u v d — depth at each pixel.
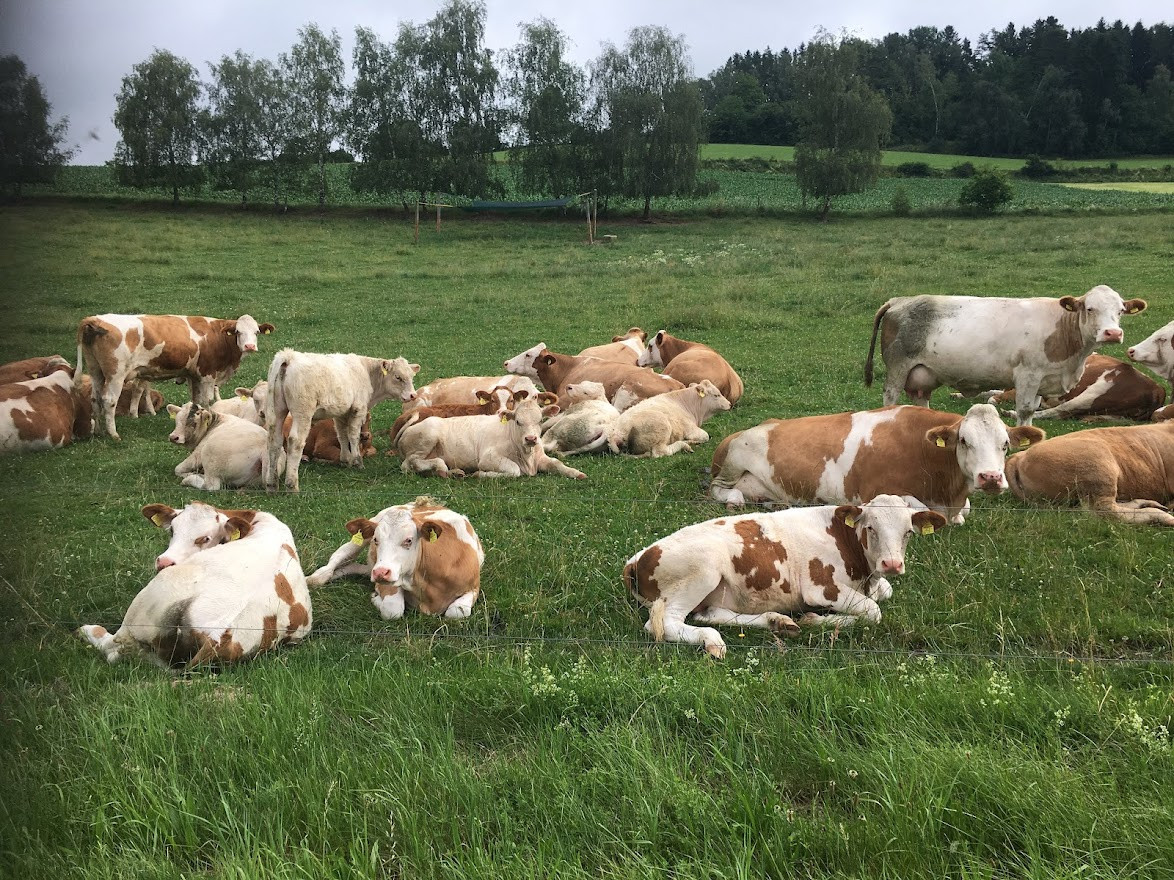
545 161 62.53
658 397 12.94
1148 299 21.55
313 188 66.56
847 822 4.44
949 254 32.09
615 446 12.25
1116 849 4.16
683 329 21.86
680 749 5.06
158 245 38.91
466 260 38.00
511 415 11.30
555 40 65.00
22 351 18.72
